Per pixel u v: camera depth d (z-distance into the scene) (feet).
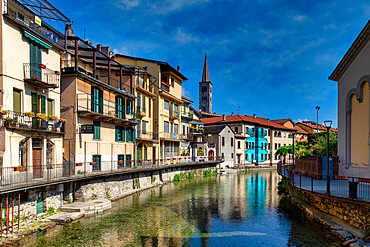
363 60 62.08
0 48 49.34
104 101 86.38
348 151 68.80
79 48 81.56
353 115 67.31
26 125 53.52
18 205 46.03
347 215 49.73
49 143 62.28
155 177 114.11
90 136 78.89
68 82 73.72
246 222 58.23
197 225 56.13
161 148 130.11
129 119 99.86
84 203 65.05
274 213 65.77
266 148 244.42
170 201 79.41
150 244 45.55
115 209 68.33
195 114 191.52
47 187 56.65
